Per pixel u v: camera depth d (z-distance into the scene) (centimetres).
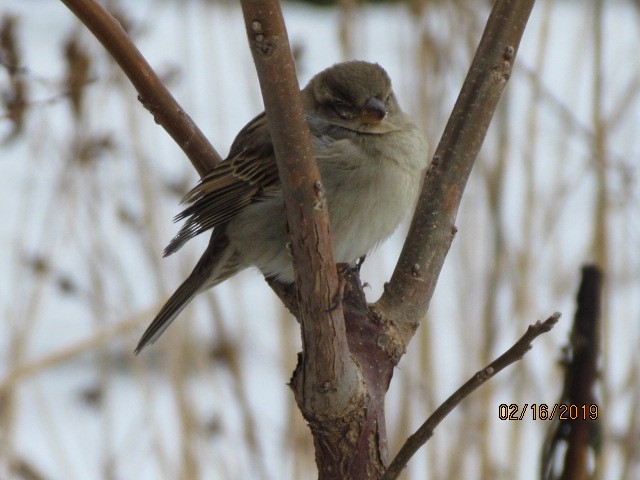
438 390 897
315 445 497
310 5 2081
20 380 794
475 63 509
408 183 767
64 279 907
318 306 453
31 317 857
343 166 746
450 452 877
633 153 977
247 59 948
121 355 1130
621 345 928
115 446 1017
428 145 803
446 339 1044
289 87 411
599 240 889
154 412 909
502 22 503
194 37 1708
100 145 872
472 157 515
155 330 793
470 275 893
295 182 430
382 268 939
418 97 876
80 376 1141
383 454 494
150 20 1438
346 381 475
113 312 902
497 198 887
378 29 1597
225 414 898
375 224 763
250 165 741
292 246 445
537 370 970
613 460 852
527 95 1015
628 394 852
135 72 645
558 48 1716
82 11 614
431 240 517
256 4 393
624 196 934
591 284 504
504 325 902
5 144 735
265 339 1096
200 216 741
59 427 1062
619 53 1173
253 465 870
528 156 910
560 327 910
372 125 748
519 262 895
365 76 766
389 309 516
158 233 895
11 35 710
